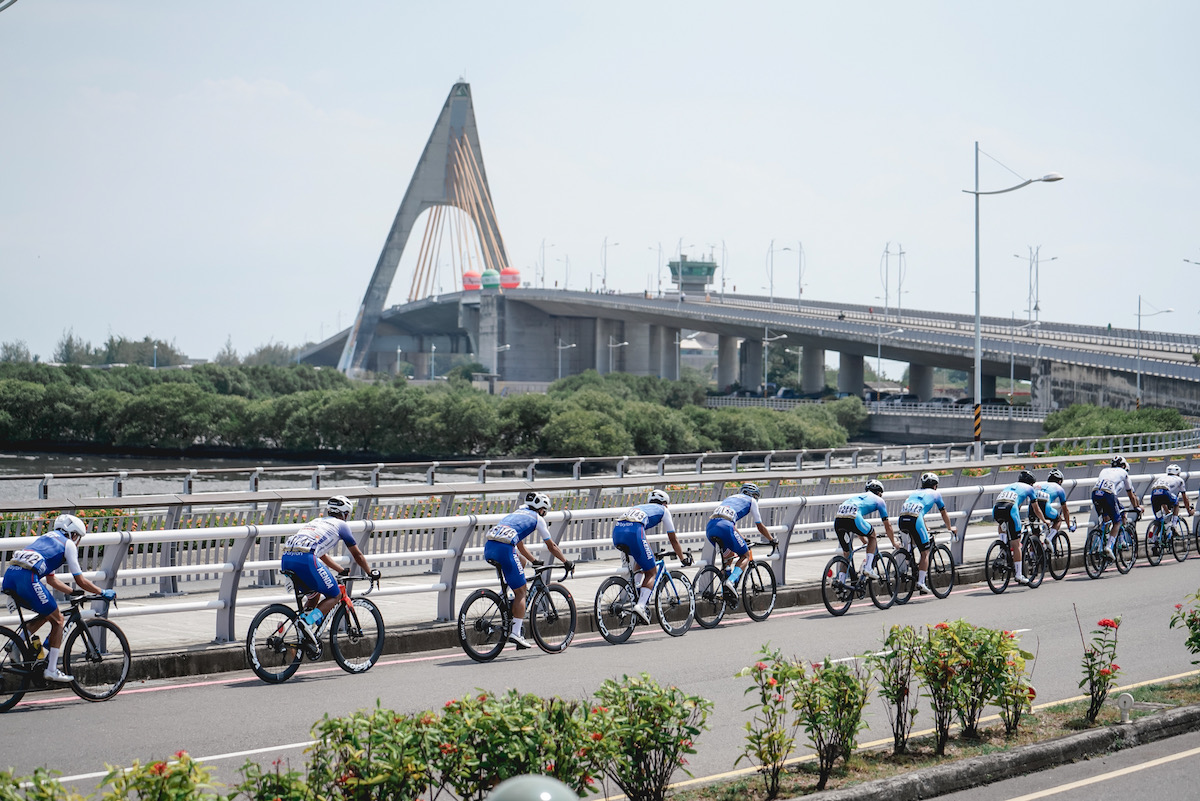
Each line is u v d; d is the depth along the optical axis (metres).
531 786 3.53
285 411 99.31
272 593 15.48
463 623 12.02
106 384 119.38
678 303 142.62
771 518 21.53
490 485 18.69
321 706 9.88
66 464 88.19
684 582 14.02
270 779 5.47
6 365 118.12
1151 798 7.42
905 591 16.06
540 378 182.62
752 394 144.50
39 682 9.84
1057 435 67.88
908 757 8.08
